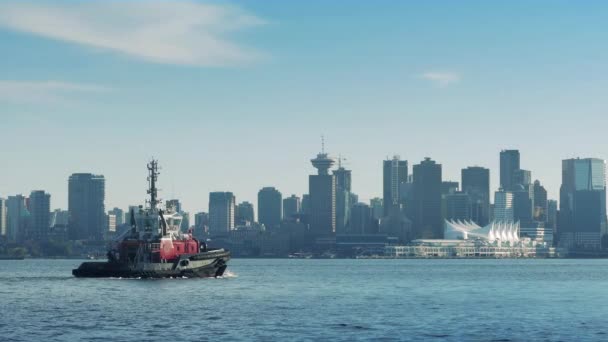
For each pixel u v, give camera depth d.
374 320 157.00
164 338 131.88
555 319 161.25
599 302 199.88
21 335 134.75
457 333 140.12
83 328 142.38
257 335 136.00
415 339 133.38
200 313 163.88
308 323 151.38
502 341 132.25
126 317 157.00
